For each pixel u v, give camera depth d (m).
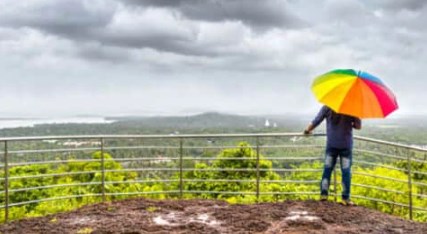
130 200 7.53
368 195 9.73
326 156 7.36
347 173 7.23
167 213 6.75
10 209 8.79
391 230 6.06
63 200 9.47
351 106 6.55
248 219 6.38
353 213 6.73
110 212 6.78
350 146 7.20
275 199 10.07
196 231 5.88
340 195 7.93
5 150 6.82
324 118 7.32
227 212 6.74
